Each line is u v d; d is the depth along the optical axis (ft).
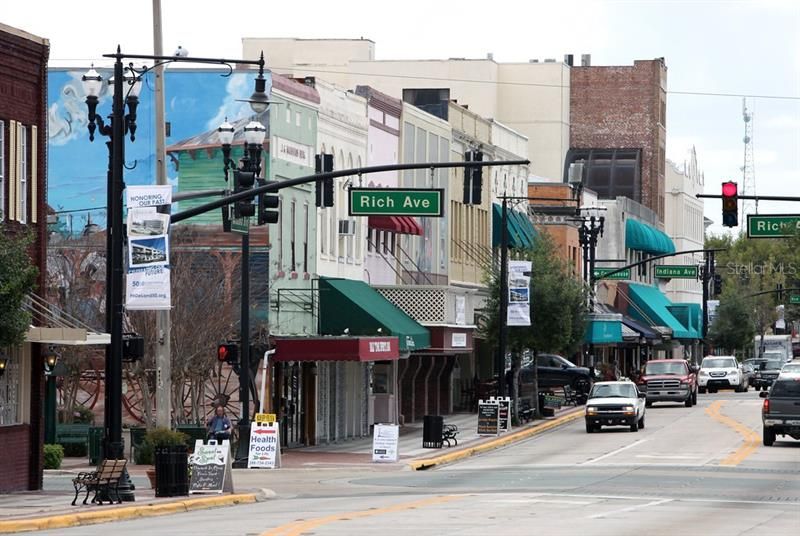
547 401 391.45
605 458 244.42
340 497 180.14
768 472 212.84
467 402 391.45
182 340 245.45
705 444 271.08
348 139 303.89
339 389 295.89
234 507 167.43
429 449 266.36
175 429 233.14
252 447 228.22
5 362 172.04
